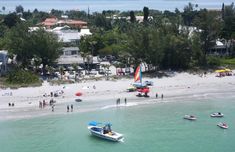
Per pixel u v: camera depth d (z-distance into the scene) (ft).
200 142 342.44
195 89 523.29
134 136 356.59
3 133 363.76
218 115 412.57
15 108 430.61
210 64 650.02
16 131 368.48
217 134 362.12
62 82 530.68
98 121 395.55
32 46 579.07
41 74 581.53
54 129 374.22
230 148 329.93
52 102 447.42
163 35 622.54
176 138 352.08
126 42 646.33
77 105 446.19
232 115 419.13
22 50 583.58
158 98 480.64
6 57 587.27
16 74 536.83
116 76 569.23
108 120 399.44
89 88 508.53
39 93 483.51
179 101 471.21
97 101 462.60
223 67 645.10
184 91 512.63
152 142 342.44
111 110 433.07
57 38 618.44
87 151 324.60
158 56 599.98
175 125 386.11
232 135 359.66
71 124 387.75
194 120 400.88
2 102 448.65
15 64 604.90
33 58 592.60
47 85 520.01
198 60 647.97
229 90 521.24
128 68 617.21
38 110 426.51
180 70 622.54
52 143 341.41
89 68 629.92
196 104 459.73
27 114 414.00
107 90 501.97
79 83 531.09
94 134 356.38
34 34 585.22
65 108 435.12
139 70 503.20
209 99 481.05
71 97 472.03
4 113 415.64
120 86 520.42
